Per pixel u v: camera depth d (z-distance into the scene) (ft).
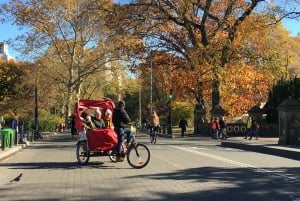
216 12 175.01
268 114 156.04
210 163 56.13
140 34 161.68
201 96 176.76
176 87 184.03
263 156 66.95
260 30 154.20
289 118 83.97
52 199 33.24
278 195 34.14
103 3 156.15
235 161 58.70
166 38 175.52
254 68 164.66
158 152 74.23
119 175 45.44
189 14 160.97
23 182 41.81
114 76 255.50
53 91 238.68
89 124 54.60
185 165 53.93
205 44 163.43
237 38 158.51
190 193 34.94
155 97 323.16
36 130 136.56
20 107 219.00
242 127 153.69
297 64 259.39
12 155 73.41
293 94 151.64
